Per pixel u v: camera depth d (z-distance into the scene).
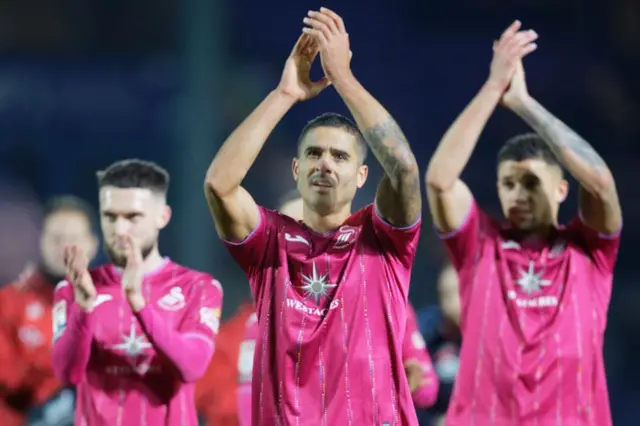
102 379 16.45
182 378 16.08
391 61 46.91
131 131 46.12
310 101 43.22
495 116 42.69
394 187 13.83
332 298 14.15
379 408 13.92
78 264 15.84
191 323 16.66
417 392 21.02
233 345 23.67
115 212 16.67
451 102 46.75
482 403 16.61
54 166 45.59
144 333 16.06
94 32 46.59
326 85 14.70
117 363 16.44
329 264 14.27
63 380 16.20
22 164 45.44
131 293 15.61
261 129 14.20
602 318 16.81
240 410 20.67
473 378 16.75
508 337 16.62
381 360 14.03
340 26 14.25
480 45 47.16
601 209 16.44
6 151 45.59
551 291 16.73
